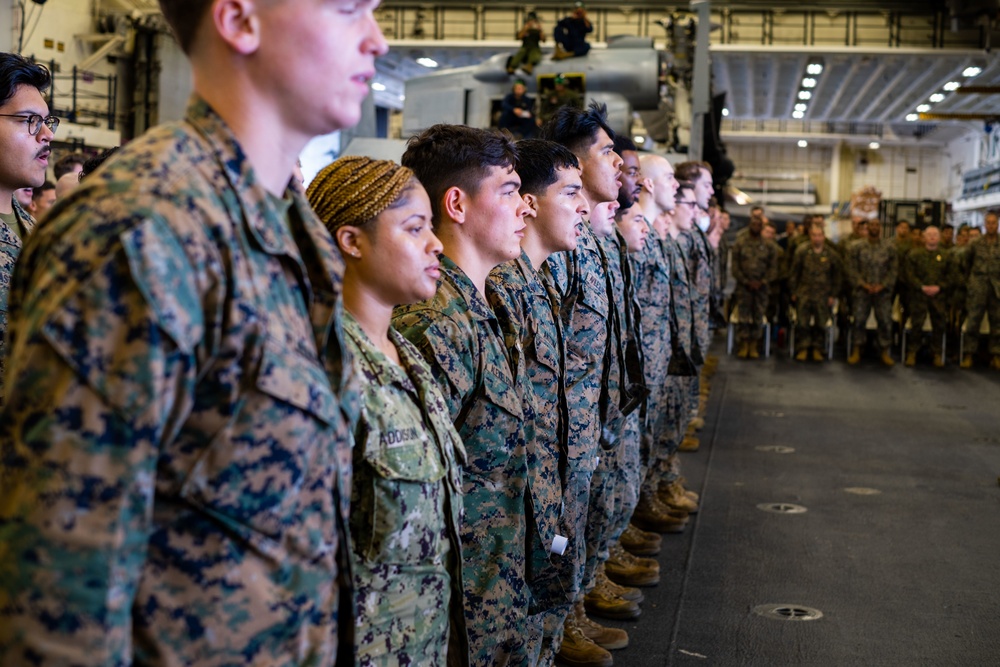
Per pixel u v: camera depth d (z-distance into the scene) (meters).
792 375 11.45
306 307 1.30
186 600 1.15
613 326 3.37
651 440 4.57
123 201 1.09
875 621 4.03
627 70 10.34
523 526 2.26
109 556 1.04
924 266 12.32
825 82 26.27
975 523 5.52
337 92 1.26
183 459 1.14
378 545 1.63
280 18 1.21
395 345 1.89
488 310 2.25
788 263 13.52
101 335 1.05
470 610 2.13
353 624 1.34
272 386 1.17
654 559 4.79
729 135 37.50
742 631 3.90
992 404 9.57
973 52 21.33
